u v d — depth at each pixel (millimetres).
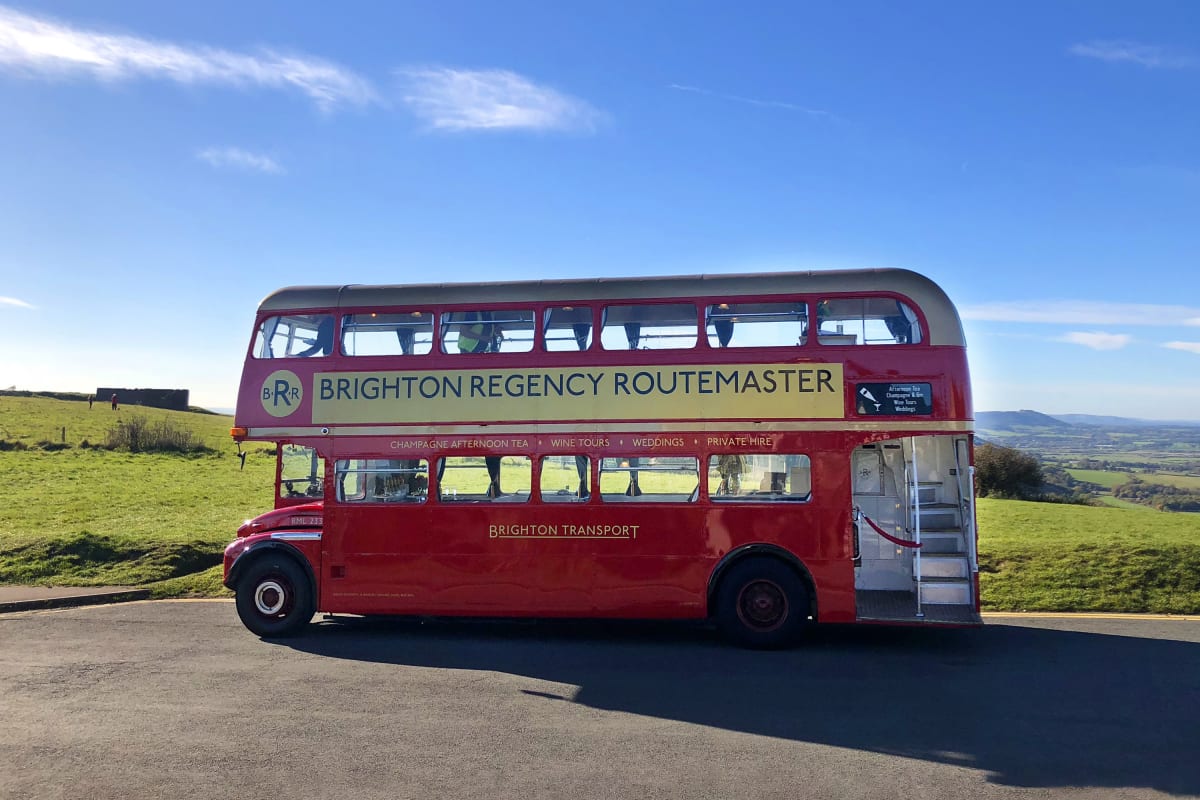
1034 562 14109
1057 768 6137
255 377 11336
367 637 10938
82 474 31250
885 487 11523
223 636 10961
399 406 11023
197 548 16500
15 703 7828
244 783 5836
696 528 10328
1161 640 10391
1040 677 8711
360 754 6426
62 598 13227
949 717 7352
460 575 10750
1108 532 18125
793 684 8500
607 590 10484
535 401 10758
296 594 10984
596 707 7703
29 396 61781
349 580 10914
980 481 32031
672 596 10352
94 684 8508
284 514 11328
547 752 6473
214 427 52250
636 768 6129
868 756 6395
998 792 5695
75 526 20078
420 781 5875
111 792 5676
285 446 11719
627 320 10711
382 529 10922
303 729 7031
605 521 10523
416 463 10953
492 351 10914
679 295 10594
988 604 12547
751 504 10242
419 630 11406
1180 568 13305
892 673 8930
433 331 11055
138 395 68688
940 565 10188
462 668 9219
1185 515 22859
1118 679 8609
